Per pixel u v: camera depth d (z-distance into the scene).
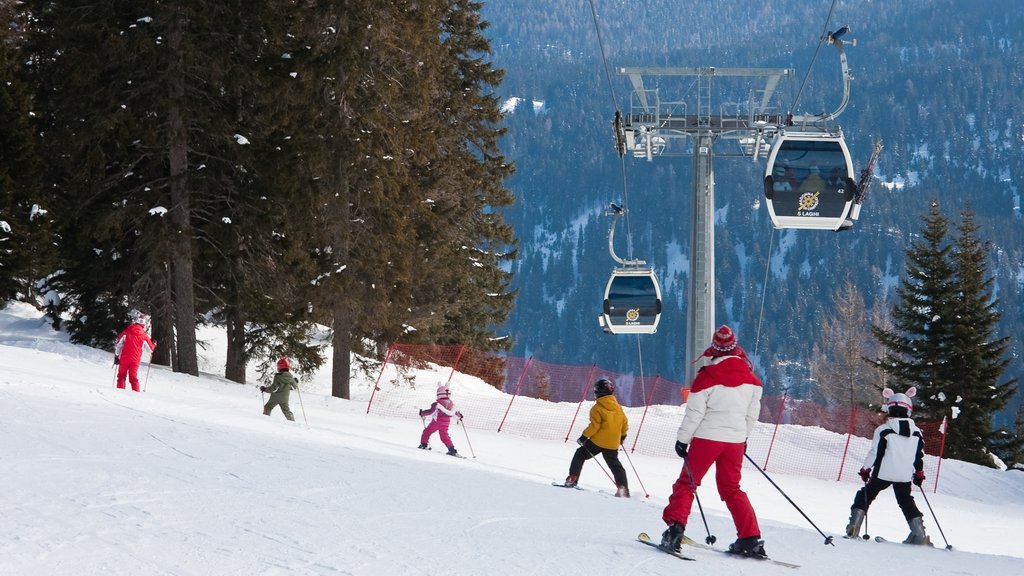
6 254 33.34
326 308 27.77
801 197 28.56
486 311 47.38
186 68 25.78
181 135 25.77
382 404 28.34
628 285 33.50
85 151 26.84
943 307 47.53
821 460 26.20
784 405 32.03
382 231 28.03
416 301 36.41
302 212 26.48
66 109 26.36
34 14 27.98
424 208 30.42
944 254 48.41
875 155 28.80
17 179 33.88
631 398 43.97
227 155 27.44
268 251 28.41
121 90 25.47
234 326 32.16
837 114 29.72
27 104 33.69
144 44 24.70
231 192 27.27
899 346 48.84
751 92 33.09
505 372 40.03
